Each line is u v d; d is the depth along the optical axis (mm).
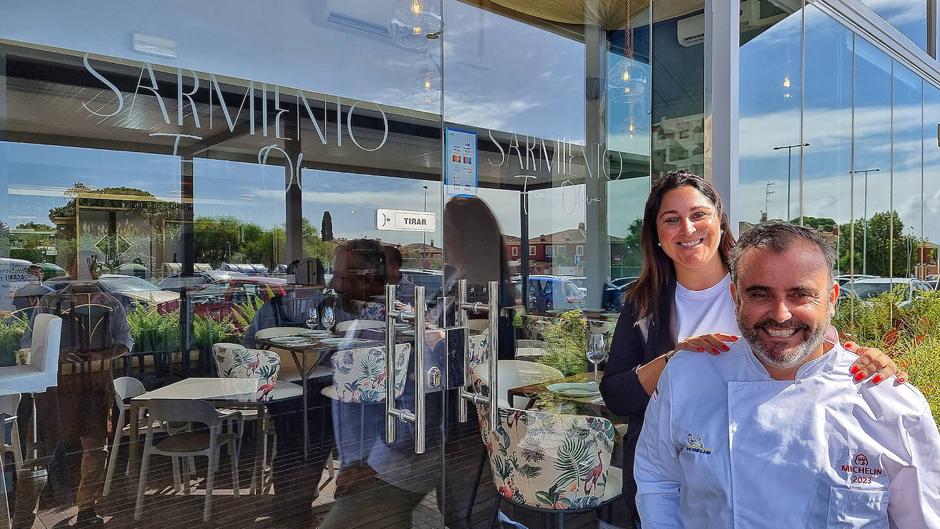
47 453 1479
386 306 2051
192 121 1693
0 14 1385
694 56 2533
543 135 2818
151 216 1658
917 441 993
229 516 1829
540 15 2783
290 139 1873
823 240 1064
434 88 2170
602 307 2797
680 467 1197
